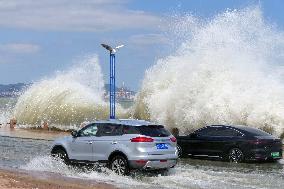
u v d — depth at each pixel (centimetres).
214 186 1584
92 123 1941
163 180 1695
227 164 2161
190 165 2122
